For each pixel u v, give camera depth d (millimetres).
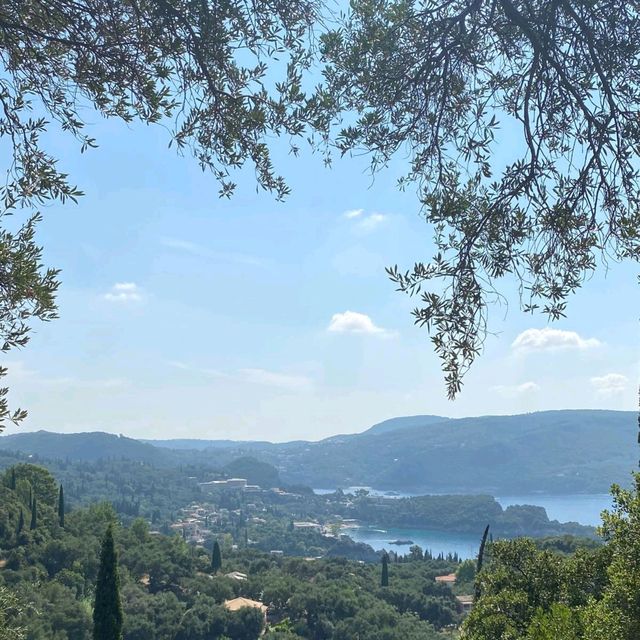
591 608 11008
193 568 89000
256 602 79250
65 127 4617
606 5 4180
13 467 87500
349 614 70938
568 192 4457
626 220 4418
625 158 4316
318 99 4746
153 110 4555
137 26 4242
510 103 4820
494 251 4523
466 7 4402
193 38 4246
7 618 6445
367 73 4688
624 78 4262
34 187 4617
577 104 4301
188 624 67625
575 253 4562
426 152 4781
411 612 73812
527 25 4160
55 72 4516
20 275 4117
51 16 4176
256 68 4617
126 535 90625
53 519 82000
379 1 4582
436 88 4695
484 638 17859
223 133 4715
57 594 62031
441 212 4504
